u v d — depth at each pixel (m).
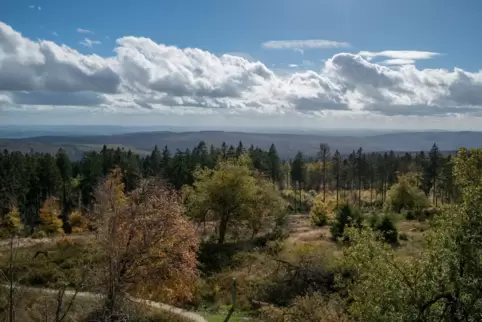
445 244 12.95
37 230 60.25
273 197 50.00
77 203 88.75
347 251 15.77
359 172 108.56
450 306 12.69
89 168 93.25
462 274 12.53
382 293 13.59
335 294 21.80
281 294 28.19
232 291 28.64
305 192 115.19
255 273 32.41
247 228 50.97
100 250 25.34
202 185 46.81
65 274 28.88
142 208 24.30
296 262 31.30
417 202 64.31
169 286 25.59
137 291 25.69
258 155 115.88
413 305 12.98
